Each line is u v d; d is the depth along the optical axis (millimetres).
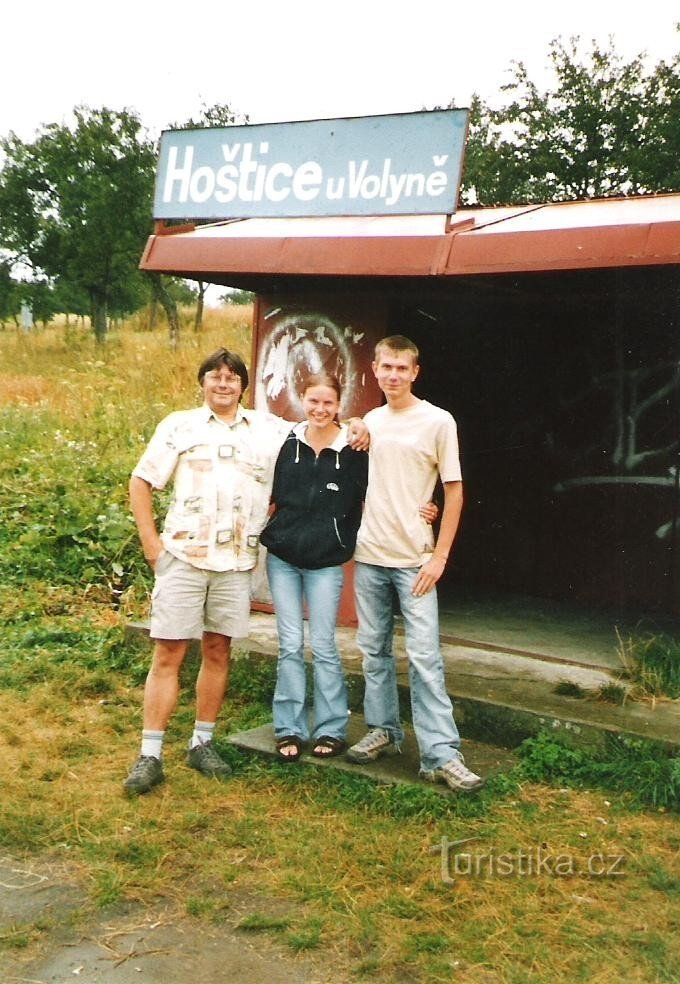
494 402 7371
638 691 4863
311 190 4828
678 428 6707
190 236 5367
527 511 7297
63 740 4773
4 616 6797
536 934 3211
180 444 4297
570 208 5770
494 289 5941
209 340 22766
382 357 4145
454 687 4914
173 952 3115
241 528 4332
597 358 6969
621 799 4121
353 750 4406
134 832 3877
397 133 4594
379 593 4305
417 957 3086
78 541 7883
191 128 5180
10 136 35625
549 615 6621
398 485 4152
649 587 6855
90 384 14414
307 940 3150
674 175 31453
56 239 34969
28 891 3471
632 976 2992
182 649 4328
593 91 32875
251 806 4121
